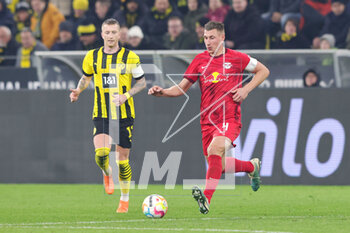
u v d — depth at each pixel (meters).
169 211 23.64
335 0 43.69
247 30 43.12
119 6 45.06
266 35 43.53
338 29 43.91
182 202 28.02
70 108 37.00
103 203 27.25
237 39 43.31
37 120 37.25
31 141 37.34
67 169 37.12
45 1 46.47
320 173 36.31
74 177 37.12
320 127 36.16
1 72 37.31
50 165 37.22
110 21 22.03
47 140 37.22
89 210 24.23
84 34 45.19
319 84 35.97
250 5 43.22
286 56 35.81
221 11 43.81
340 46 43.81
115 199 28.98
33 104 37.19
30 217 21.67
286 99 36.12
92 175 37.03
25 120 37.34
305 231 16.97
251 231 16.78
